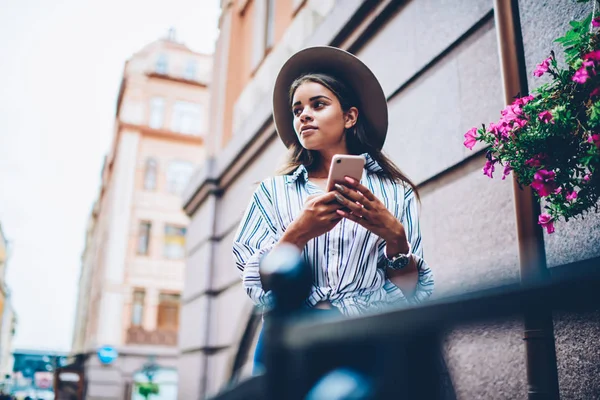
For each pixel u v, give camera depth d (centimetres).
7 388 2431
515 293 29
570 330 191
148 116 2591
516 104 165
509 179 242
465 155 272
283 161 175
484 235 253
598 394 179
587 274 27
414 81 327
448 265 273
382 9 360
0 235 3412
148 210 2477
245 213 156
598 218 191
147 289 2392
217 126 782
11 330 4625
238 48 794
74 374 1642
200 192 776
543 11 228
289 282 38
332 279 139
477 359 234
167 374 2283
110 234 2402
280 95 182
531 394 189
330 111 162
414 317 34
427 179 299
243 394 54
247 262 145
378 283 143
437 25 310
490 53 268
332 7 459
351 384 51
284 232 141
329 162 167
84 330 3166
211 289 702
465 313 31
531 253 207
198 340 695
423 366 47
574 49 157
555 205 158
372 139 178
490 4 270
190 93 2672
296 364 38
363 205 128
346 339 38
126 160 2497
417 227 162
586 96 150
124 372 2241
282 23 636
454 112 287
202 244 745
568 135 150
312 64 178
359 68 173
